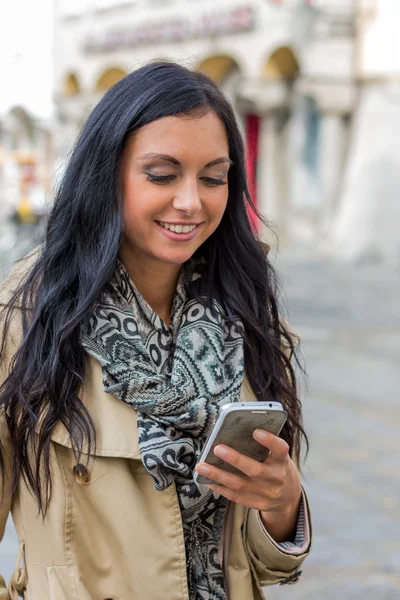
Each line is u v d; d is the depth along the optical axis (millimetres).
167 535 1883
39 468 1872
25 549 1937
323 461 6289
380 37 21250
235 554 2004
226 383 1950
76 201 1885
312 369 9422
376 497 5617
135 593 1865
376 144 20969
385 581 4438
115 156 1849
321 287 16016
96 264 1872
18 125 29672
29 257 2068
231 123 1905
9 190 19875
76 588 1857
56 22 28938
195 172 1849
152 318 1958
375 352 10406
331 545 4875
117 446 1849
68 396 1852
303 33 21906
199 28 24312
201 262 2074
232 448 1729
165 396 1854
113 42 27000
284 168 24156
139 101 1827
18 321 1949
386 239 20375
